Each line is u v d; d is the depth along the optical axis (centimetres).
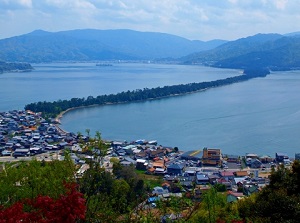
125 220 1027
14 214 796
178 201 1098
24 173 1349
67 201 794
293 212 1374
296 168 1725
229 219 1140
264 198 1628
